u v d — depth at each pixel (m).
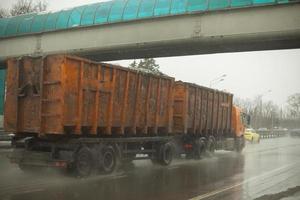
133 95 17.45
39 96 14.46
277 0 27.55
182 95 21.84
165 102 19.78
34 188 12.69
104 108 15.86
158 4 31.97
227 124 28.31
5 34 40.19
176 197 11.83
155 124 19.02
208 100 24.83
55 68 14.21
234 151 31.70
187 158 23.78
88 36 35.56
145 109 18.28
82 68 14.73
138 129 18.16
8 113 15.12
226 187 13.86
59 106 14.05
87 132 15.30
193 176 16.48
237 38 29.03
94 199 11.25
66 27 36.47
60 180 14.40
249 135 48.47
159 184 14.14
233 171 18.58
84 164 14.85
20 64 14.95
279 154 29.80
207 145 24.95
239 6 28.61
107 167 16.02
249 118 32.88
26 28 39.00
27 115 14.75
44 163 14.51
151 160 20.05
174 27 31.42
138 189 13.01
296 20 27.38
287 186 14.46
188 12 30.38
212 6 29.58
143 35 32.78
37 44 38.50
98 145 15.61
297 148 38.03
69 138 14.71
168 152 20.25
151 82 18.58
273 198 12.18
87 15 35.56
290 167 20.62
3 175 15.37
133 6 33.31
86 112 15.04
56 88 14.15
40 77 14.45
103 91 15.72
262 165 21.48
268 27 28.06
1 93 44.16
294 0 27.09
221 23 29.59
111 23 33.94
